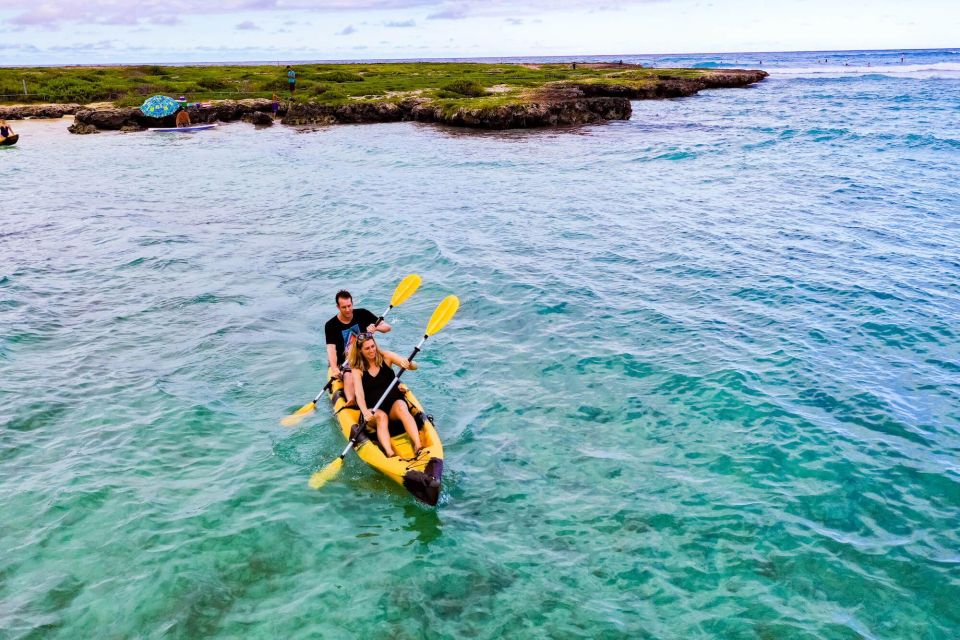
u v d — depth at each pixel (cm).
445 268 1547
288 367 1084
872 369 1030
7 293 1410
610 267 1534
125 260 1645
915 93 5594
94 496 755
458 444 868
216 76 7225
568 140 3719
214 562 661
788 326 1191
